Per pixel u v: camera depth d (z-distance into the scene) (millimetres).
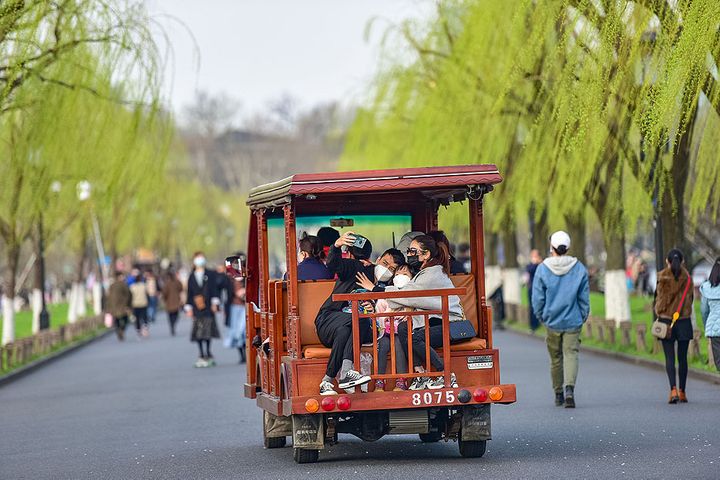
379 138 77000
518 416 32531
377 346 23781
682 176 45406
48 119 44281
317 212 28531
